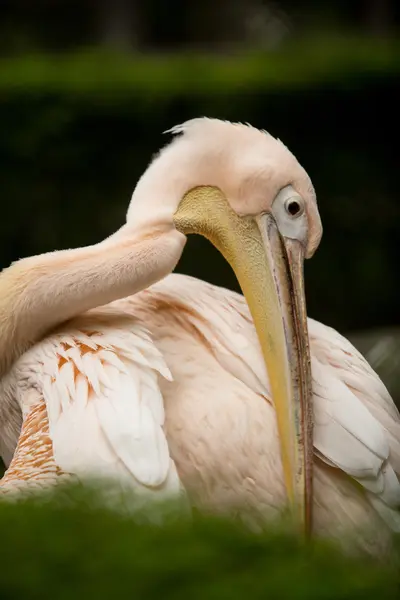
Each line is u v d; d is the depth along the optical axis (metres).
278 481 8.20
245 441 8.19
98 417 7.93
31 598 3.99
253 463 8.16
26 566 4.17
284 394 8.55
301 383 8.59
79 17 43.66
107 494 5.86
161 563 4.19
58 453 7.86
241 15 46.94
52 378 8.52
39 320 9.09
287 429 8.30
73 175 23.95
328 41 32.16
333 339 9.28
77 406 8.10
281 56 25.95
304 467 8.13
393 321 24.33
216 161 9.47
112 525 4.68
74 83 23.75
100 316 9.19
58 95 23.72
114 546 4.36
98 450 7.76
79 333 8.92
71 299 8.98
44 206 23.89
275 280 9.26
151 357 8.38
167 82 23.92
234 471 8.12
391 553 8.19
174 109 23.92
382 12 43.19
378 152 24.27
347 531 8.19
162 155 9.70
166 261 9.06
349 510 8.25
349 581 4.11
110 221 24.08
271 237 9.34
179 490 7.52
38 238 24.00
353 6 46.12
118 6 41.91
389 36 37.47
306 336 8.94
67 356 8.60
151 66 25.14
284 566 4.23
